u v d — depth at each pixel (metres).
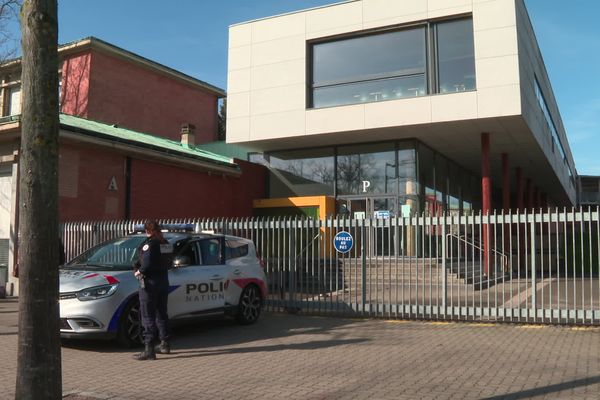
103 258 8.81
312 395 5.36
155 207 17.20
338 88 18.73
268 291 11.41
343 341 8.16
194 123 28.72
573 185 45.41
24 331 3.96
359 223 10.62
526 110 16.89
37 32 4.06
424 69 17.48
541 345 7.68
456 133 18.36
